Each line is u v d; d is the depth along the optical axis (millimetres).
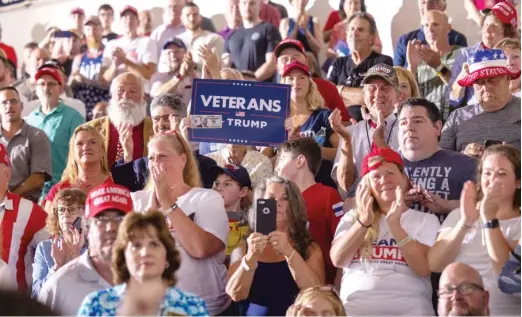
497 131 7188
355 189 6719
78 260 5758
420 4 9562
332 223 6527
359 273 5898
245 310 6012
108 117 8203
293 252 5812
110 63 11250
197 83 7258
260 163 7449
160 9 11953
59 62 10992
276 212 5852
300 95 7836
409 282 5832
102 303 4875
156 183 6238
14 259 7016
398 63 9633
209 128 7234
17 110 8773
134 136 8102
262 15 10727
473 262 5891
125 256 5043
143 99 8234
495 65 7199
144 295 4930
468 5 9719
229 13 10867
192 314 4918
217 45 10602
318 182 7410
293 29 10430
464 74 7691
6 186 7141
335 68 9250
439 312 5426
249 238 5828
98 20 11484
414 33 9570
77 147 7453
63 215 6523
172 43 10023
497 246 5703
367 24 9055
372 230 5902
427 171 6602
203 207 6336
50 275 6254
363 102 8422
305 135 7770
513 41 7902
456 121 7375
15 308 2912
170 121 7715
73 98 10570
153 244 5039
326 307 5258
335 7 10633
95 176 7465
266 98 7234
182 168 6457
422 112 6637
